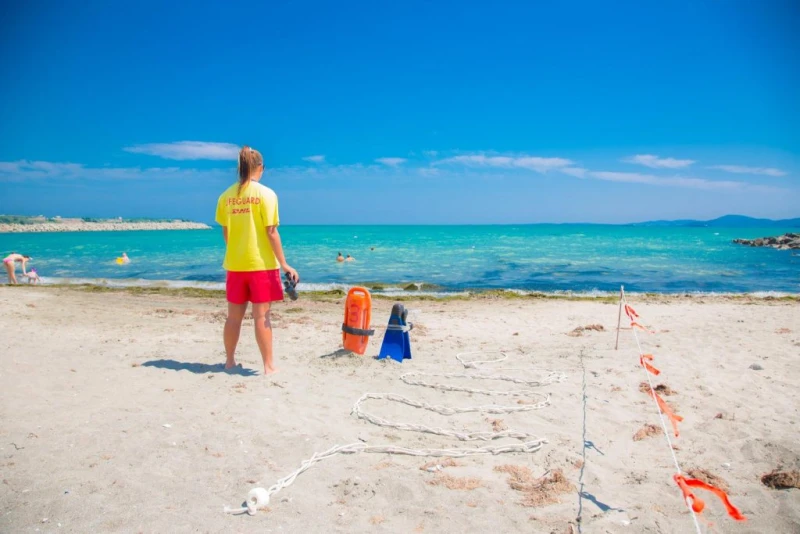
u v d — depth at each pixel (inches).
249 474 140.7
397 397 208.2
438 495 131.9
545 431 177.8
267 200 224.4
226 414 183.3
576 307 538.3
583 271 1003.9
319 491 133.1
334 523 118.5
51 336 323.9
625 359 279.6
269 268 230.7
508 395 218.2
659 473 146.3
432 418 190.1
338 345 308.8
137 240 2632.9
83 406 186.5
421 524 118.9
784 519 121.8
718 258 1320.1
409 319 450.0
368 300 271.3
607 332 377.1
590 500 130.3
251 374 235.3
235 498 128.0
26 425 167.6
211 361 260.4
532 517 122.0
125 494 127.6
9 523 114.0
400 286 780.6
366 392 216.5
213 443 159.3
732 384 231.5
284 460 150.3
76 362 249.4
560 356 290.8
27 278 884.6
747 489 136.2
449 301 613.3
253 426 173.6
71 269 1042.7
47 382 213.5
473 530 116.6
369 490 133.6
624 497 132.2
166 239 2783.0
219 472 141.2
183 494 128.8
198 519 118.0
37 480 133.0
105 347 291.4
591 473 145.6
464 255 1393.9
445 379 241.3
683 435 173.8
